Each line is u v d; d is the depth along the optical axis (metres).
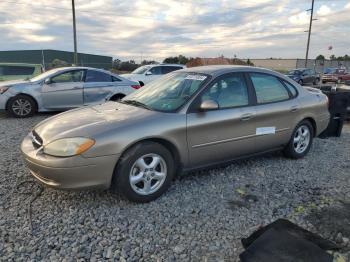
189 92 4.12
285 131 4.94
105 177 3.43
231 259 2.77
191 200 3.77
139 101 4.36
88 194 3.86
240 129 4.35
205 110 3.96
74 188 3.37
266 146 4.76
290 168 4.86
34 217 3.36
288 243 2.75
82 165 3.32
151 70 15.55
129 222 3.29
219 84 4.26
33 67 14.20
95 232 3.11
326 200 3.81
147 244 2.95
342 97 6.87
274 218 3.41
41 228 3.16
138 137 3.52
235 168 4.79
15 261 2.69
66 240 2.97
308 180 4.43
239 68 4.60
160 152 3.69
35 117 9.22
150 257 2.78
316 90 6.75
